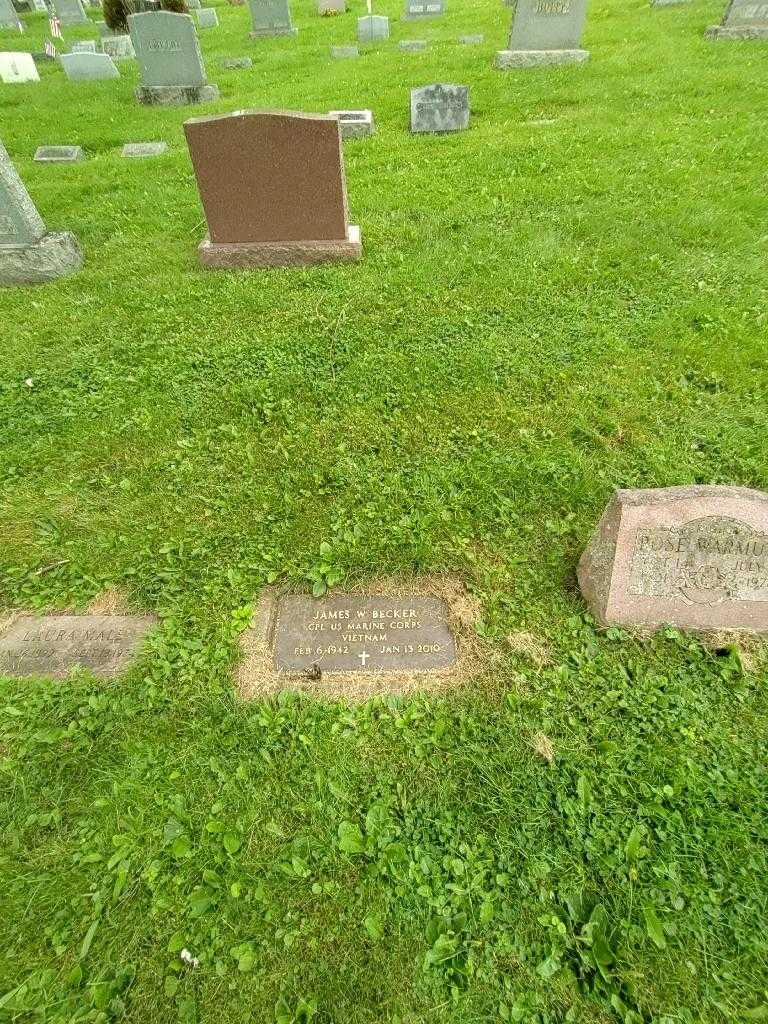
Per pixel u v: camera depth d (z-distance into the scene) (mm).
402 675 3184
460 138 9422
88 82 14336
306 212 6453
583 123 9461
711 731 2930
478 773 2812
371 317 5695
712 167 7891
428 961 2285
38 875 2555
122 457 4488
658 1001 2211
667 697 3043
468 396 4805
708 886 2465
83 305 6184
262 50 16156
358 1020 2184
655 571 3164
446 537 3801
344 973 2285
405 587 3576
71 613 3568
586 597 3436
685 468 4152
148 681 3170
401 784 2783
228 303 6035
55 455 4547
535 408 4680
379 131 10102
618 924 2369
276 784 2797
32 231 6590
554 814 2674
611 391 4777
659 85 10500
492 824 2652
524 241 6625
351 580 3602
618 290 5883
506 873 2514
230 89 13117
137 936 2389
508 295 5836
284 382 4996
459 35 15789
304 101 11523
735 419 4512
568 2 11438
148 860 2576
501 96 10789
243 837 2641
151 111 12078
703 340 5172
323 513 3973
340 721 2994
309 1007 2188
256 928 2393
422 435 4504
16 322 6039
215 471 4332
